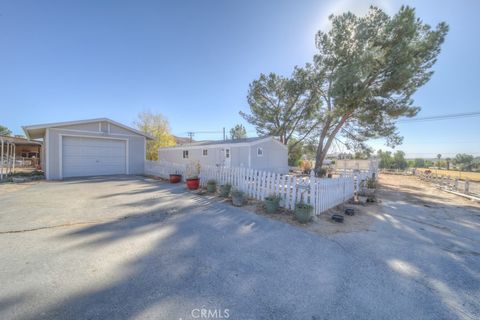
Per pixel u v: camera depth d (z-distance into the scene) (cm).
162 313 167
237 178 653
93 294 188
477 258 285
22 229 345
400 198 741
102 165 1178
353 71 996
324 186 502
